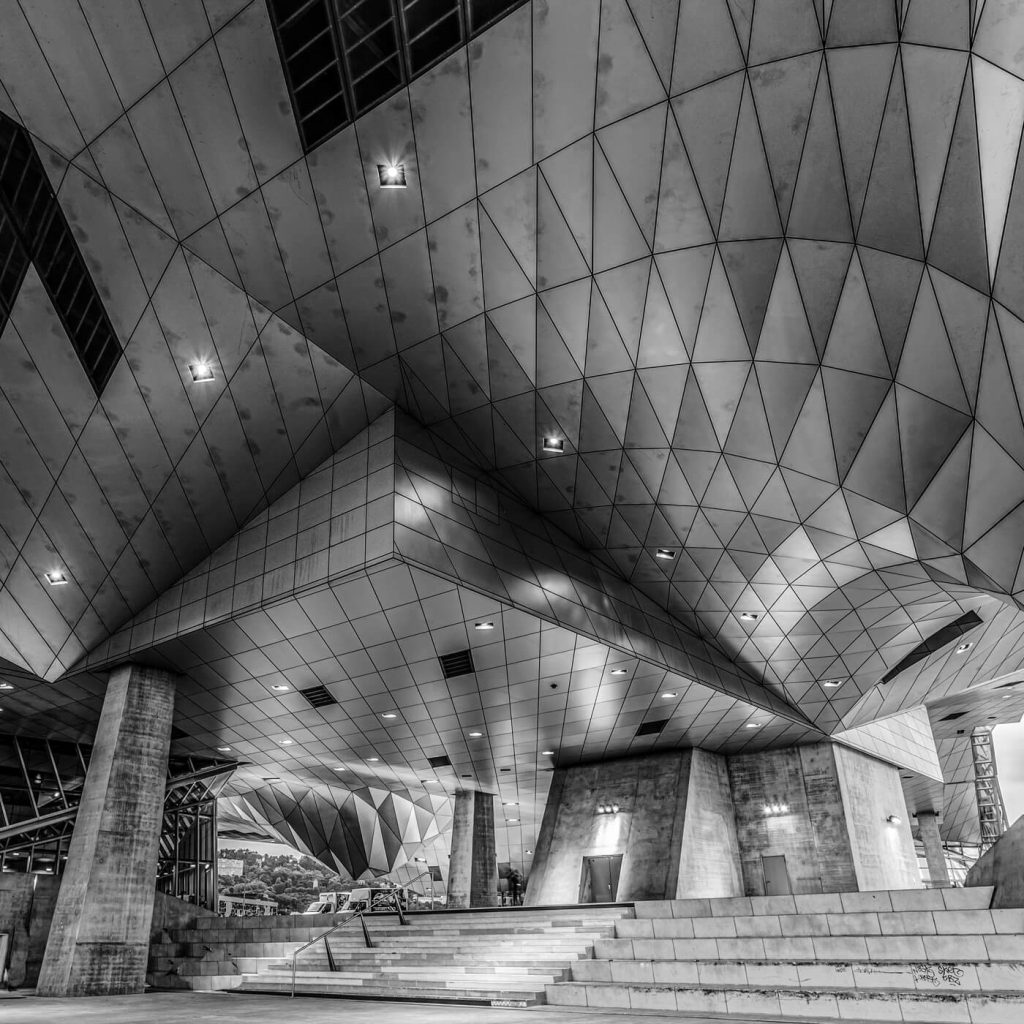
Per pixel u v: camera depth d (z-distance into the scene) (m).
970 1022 10.67
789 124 13.58
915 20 11.38
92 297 18.64
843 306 15.88
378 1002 17.20
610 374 19.92
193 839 41.31
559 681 26.50
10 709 28.72
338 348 20.00
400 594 20.27
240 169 16.47
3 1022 13.48
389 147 15.77
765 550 24.23
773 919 16.70
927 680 34.75
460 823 41.94
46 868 33.66
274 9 13.87
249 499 22.84
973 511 17.55
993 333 13.62
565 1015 12.88
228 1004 17.22
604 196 15.93
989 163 11.74
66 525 22.30
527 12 13.56
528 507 25.31
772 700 31.27
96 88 15.31
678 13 12.91
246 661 24.38
